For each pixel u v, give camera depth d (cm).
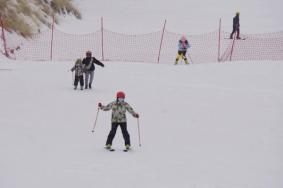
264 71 4438
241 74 4350
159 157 2197
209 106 3219
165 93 3609
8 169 1912
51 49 5359
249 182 1864
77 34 6391
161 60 5425
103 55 5553
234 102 3325
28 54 5338
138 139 2506
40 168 1953
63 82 3991
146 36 6462
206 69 4628
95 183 1811
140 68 4803
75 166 2009
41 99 3319
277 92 3659
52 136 2467
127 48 5894
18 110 2975
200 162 2125
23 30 5788
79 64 3703
